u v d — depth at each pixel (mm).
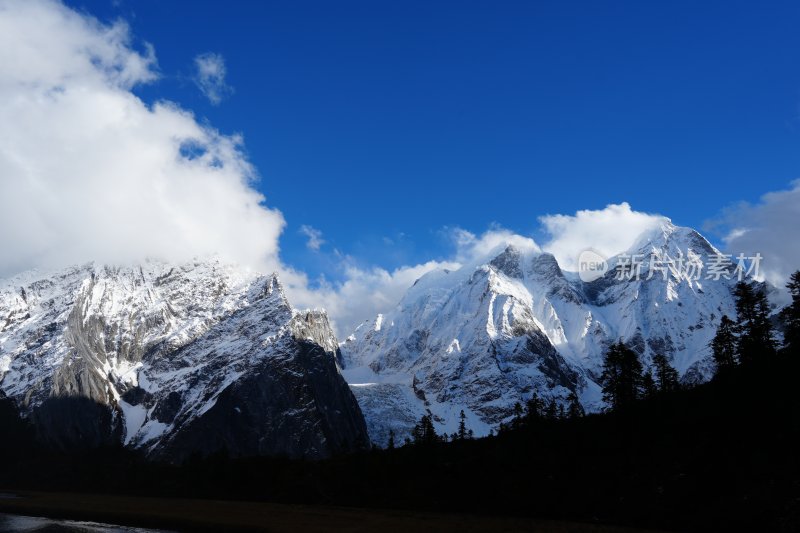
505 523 128250
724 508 111625
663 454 137500
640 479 131625
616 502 127688
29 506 176000
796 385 137000
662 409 161625
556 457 157000
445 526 128500
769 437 125250
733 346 173750
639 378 180750
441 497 156875
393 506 159250
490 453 176250
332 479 192000
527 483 148750
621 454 145625
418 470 180875
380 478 182375
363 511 155000
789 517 102188
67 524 145625
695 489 120250
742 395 144250
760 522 104500
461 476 165375
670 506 118875
